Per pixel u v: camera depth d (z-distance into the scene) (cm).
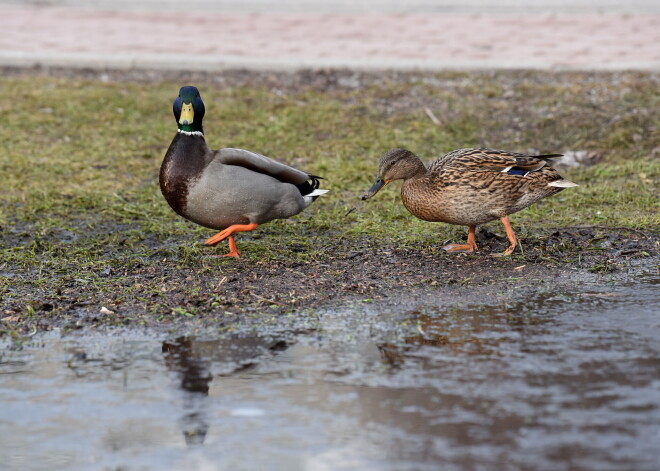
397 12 2481
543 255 1126
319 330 885
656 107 1664
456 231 1242
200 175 1048
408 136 1641
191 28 2309
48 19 2417
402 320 908
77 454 655
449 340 849
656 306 933
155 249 1178
